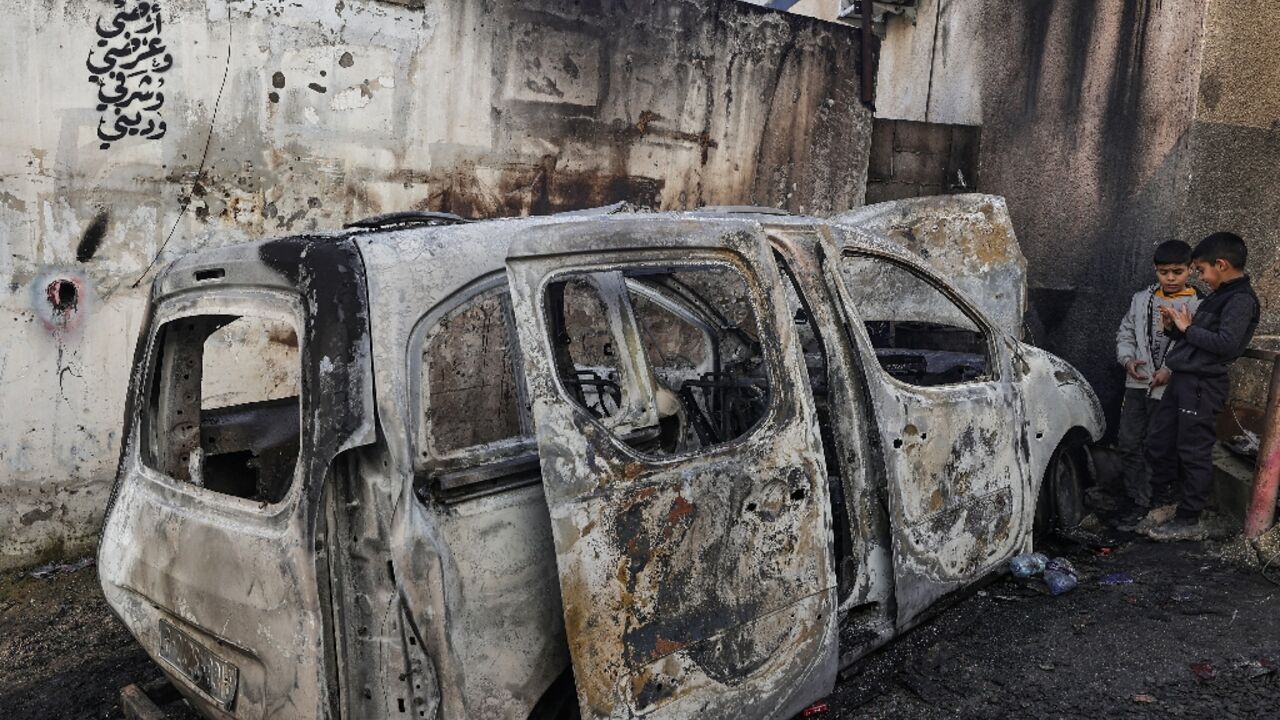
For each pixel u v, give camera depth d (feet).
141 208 14.25
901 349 15.51
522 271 6.94
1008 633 11.09
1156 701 9.45
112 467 14.55
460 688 6.59
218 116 14.61
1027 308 18.65
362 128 15.76
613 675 7.01
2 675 11.26
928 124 22.30
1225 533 13.97
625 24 18.08
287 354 15.39
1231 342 13.07
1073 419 13.34
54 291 13.76
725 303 12.12
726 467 7.89
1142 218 18.13
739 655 7.94
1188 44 16.96
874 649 9.77
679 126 19.10
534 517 7.27
